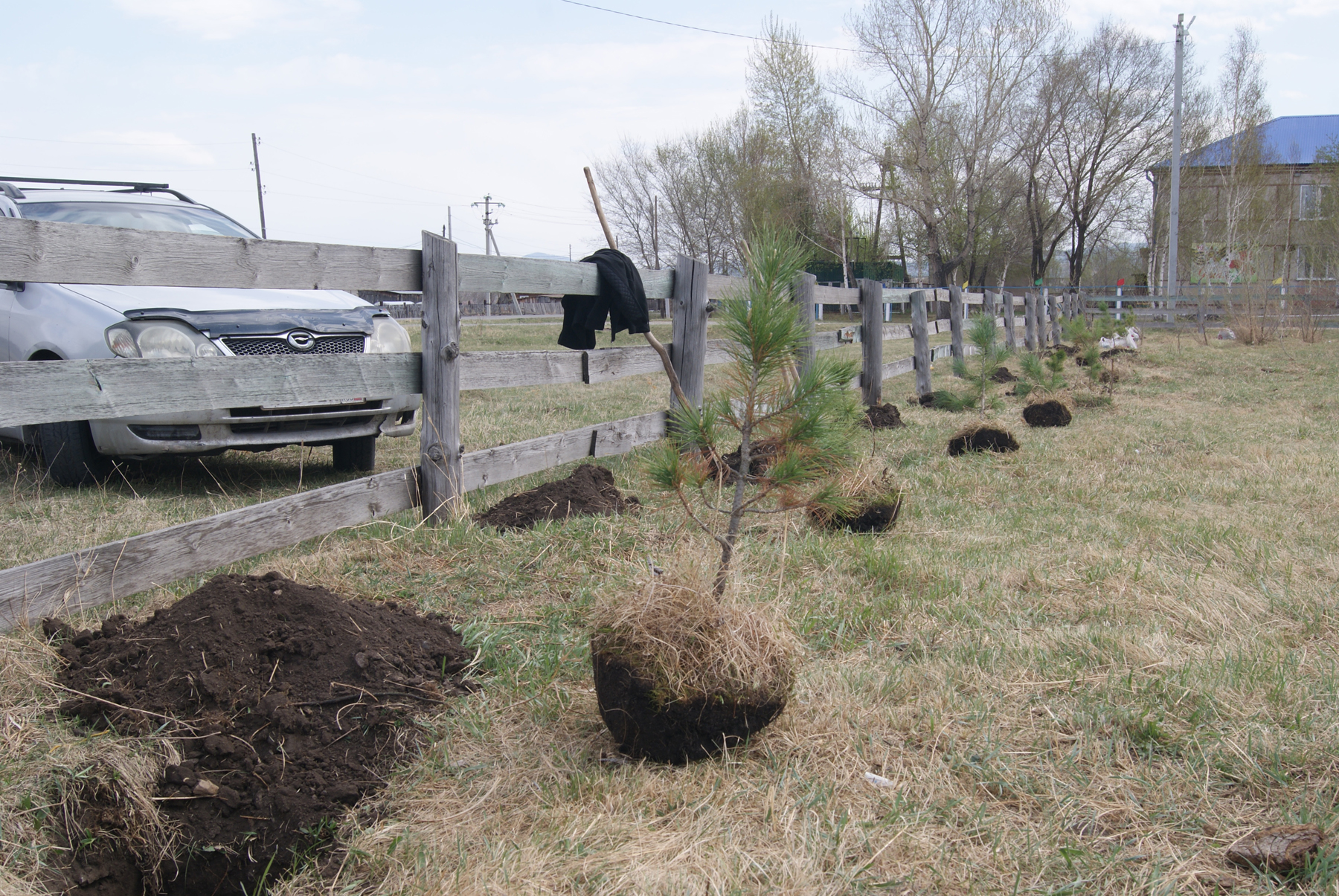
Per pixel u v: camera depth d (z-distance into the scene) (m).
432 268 4.27
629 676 2.43
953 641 3.27
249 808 2.30
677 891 1.93
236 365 3.51
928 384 11.02
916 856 2.08
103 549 3.04
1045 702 2.80
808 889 1.95
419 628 3.11
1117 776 2.40
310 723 2.53
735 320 2.68
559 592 3.72
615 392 10.97
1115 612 3.57
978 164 36.66
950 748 2.54
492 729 2.67
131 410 3.16
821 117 40.47
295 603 2.82
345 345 5.42
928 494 5.66
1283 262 31.95
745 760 2.46
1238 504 5.30
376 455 6.69
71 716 2.45
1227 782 2.38
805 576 3.99
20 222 2.81
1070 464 6.56
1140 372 13.73
